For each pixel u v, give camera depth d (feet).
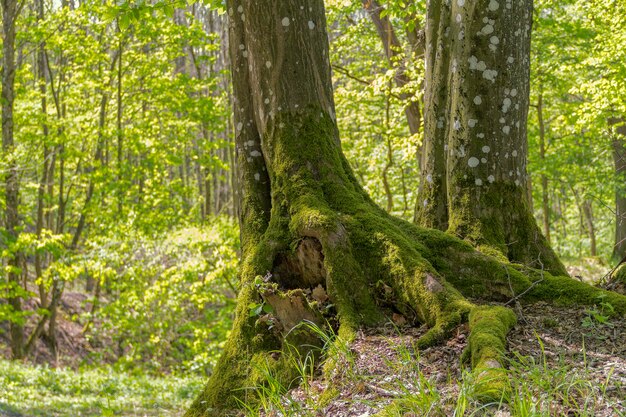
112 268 65.72
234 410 19.61
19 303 63.10
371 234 20.56
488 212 22.43
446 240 21.16
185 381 51.83
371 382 16.99
